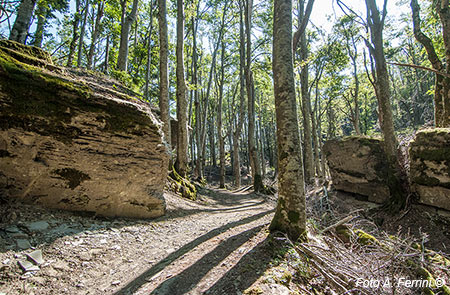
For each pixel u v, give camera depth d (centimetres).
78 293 269
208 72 3075
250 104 1570
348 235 470
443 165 593
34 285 266
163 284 279
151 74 2477
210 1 2062
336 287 280
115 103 509
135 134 543
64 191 457
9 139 404
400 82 2966
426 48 816
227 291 254
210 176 3158
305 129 1470
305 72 1528
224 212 820
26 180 420
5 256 290
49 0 1191
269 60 1902
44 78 429
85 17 1314
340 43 1766
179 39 1217
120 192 528
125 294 264
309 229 475
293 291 263
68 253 339
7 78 394
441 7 759
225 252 366
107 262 348
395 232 624
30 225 368
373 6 747
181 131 1196
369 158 838
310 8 524
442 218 583
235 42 2267
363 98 2525
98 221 468
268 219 590
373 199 809
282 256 336
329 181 1108
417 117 2075
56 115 441
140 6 1883
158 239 469
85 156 479
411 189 677
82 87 478
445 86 746
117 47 2102
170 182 942
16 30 799
